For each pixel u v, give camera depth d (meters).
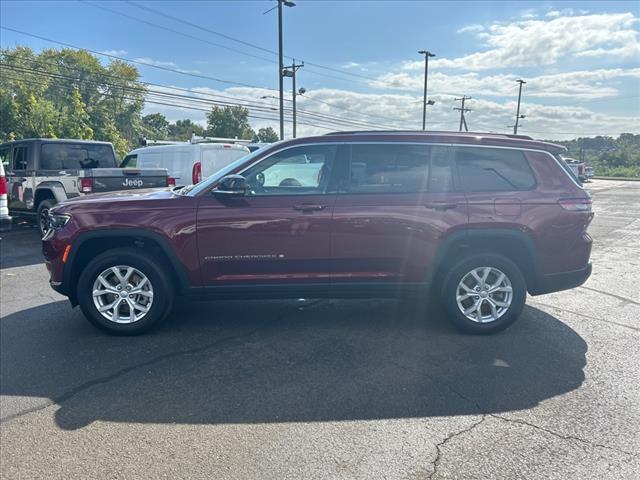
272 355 4.34
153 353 4.40
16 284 6.90
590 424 3.19
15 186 10.81
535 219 4.66
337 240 4.61
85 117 39.62
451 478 2.67
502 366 4.08
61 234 4.64
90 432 3.16
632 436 3.05
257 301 5.88
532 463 2.79
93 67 54.50
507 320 4.76
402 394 3.61
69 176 10.62
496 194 4.68
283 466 2.79
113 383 3.83
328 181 4.67
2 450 2.99
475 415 3.32
